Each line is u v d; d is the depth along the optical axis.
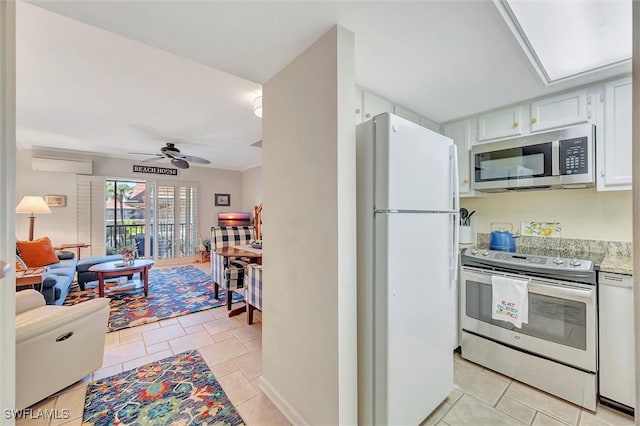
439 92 2.04
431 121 2.59
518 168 2.18
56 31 1.69
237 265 3.47
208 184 6.81
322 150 1.38
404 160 1.43
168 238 6.22
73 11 1.17
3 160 0.93
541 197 2.37
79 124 3.50
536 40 1.44
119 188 6.02
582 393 1.69
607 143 1.82
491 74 1.78
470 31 1.36
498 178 2.29
